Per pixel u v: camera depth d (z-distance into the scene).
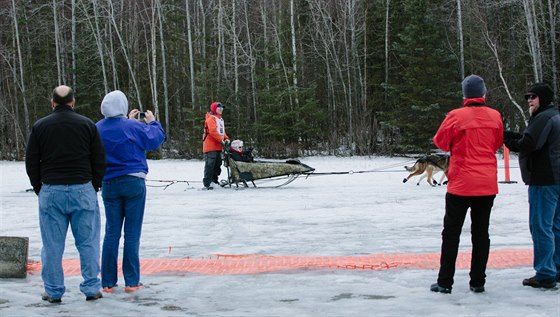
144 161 5.76
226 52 41.72
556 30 33.78
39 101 41.09
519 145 5.39
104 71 36.72
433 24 33.19
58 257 5.21
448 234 5.30
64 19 40.66
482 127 5.20
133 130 5.63
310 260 6.92
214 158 15.35
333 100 37.91
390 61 37.91
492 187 5.20
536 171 5.38
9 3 43.06
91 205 5.27
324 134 35.56
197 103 36.19
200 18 45.31
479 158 5.20
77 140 5.17
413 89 32.78
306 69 41.75
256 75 38.91
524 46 34.81
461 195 5.21
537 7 34.25
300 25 41.12
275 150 33.56
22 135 38.34
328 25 42.00
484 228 5.29
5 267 6.25
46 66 41.66
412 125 32.44
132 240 5.64
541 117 5.33
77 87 39.28
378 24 38.38
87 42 40.62
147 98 42.97
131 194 5.60
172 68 42.97
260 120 36.06
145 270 6.52
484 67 33.97
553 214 5.40
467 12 35.47
